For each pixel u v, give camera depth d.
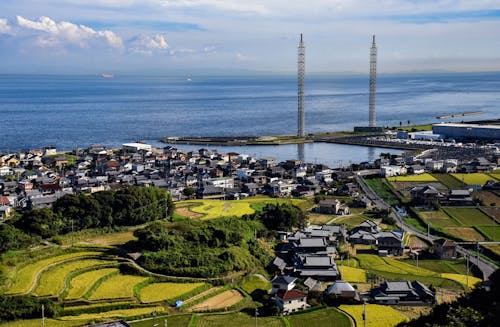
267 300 99.06
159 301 96.00
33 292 95.19
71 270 106.50
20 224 126.94
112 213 139.38
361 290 104.62
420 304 97.56
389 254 134.88
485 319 71.38
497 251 133.38
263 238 142.50
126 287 100.50
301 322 89.62
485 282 95.75
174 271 108.31
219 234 126.25
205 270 109.06
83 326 84.19
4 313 86.69
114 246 121.88
